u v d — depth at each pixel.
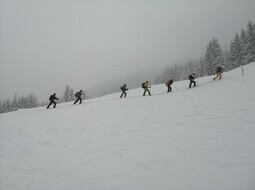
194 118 9.06
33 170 6.29
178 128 8.02
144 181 4.65
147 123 9.58
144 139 7.42
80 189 4.80
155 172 4.96
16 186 5.47
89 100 27.72
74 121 12.51
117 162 5.88
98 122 11.34
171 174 4.72
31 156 7.50
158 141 6.97
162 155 5.81
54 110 19.12
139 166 5.41
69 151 7.41
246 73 24.19
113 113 13.48
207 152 5.46
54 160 6.80
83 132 9.66
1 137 10.79
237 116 8.20
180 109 11.44
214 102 11.62
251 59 52.38
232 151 5.23
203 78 30.09
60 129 10.91
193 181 4.28
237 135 6.23
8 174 6.27
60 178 5.50
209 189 3.92
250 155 4.85
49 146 8.33
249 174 4.11
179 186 4.21
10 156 7.81
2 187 5.52
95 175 5.33
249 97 11.11
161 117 10.32
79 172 5.65
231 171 4.35
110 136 8.43
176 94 17.84
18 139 10.05
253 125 6.84
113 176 5.13
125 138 7.88
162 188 4.26
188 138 6.75
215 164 4.77
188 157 5.39
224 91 14.52
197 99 13.55
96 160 6.25
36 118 15.61
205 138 6.48
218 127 7.29
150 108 13.29
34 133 10.83
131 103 16.72
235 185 3.88
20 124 13.88
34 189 5.16
